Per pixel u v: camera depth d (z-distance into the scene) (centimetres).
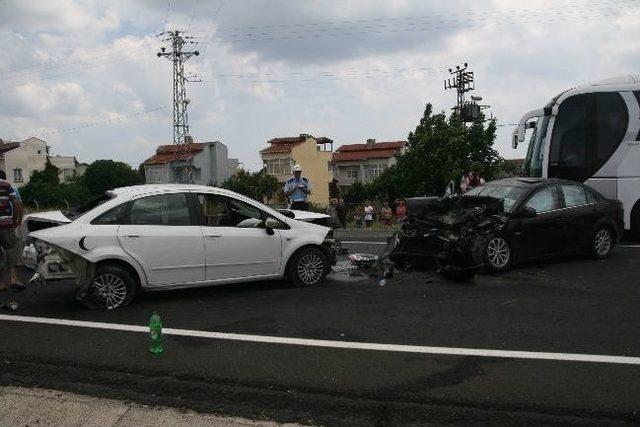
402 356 499
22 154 6962
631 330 561
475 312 640
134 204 709
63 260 672
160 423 385
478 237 838
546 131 1278
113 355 514
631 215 1200
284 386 439
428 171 4141
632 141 1198
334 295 747
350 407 403
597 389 420
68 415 398
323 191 6650
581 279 812
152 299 741
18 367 490
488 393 417
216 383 447
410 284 806
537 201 926
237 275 760
